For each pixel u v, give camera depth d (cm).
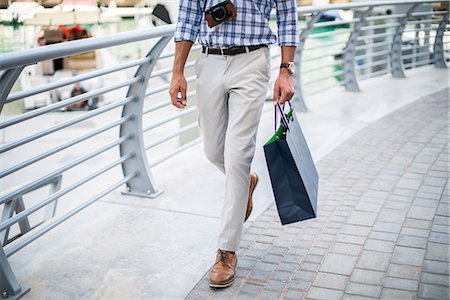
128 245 405
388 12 1416
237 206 339
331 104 866
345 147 638
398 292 332
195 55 799
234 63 329
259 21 326
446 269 358
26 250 397
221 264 345
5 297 334
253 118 333
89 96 402
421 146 636
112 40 386
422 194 489
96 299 335
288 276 354
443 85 1022
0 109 324
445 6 1206
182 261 380
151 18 1128
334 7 805
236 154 332
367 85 1037
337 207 464
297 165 318
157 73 491
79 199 777
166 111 1359
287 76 330
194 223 443
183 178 550
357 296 329
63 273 365
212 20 322
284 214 324
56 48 334
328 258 376
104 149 447
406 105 851
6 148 338
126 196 502
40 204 375
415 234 409
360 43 1412
